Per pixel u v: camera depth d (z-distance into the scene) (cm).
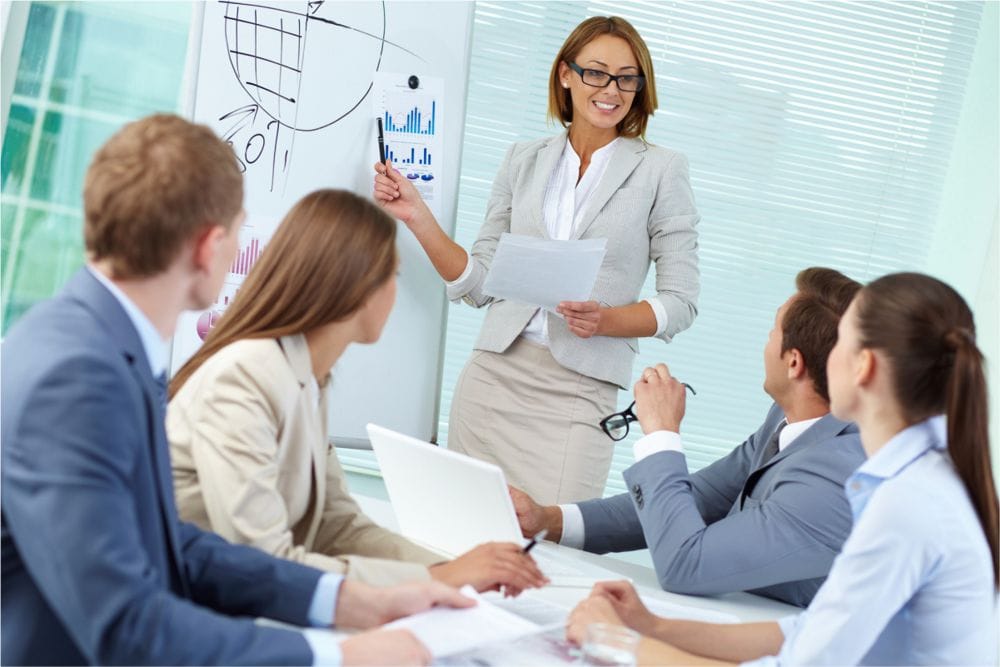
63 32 357
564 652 130
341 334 156
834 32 401
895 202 407
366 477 390
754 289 400
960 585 128
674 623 153
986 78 401
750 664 138
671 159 296
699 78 393
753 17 395
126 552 105
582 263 264
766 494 193
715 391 400
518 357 297
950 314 131
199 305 121
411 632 120
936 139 408
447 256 305
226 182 116
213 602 132
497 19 382
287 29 314
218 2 311
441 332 323
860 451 186
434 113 320
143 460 113
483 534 173
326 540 169
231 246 121
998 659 236
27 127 354
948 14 405
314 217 153
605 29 289
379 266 152
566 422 292
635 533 221
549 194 302
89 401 104
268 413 150
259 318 154
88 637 105
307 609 131
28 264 354
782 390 198
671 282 295
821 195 403
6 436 104
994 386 384
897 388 131
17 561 110
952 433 128
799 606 197
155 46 362
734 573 185
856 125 404
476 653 126
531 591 162
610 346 294
